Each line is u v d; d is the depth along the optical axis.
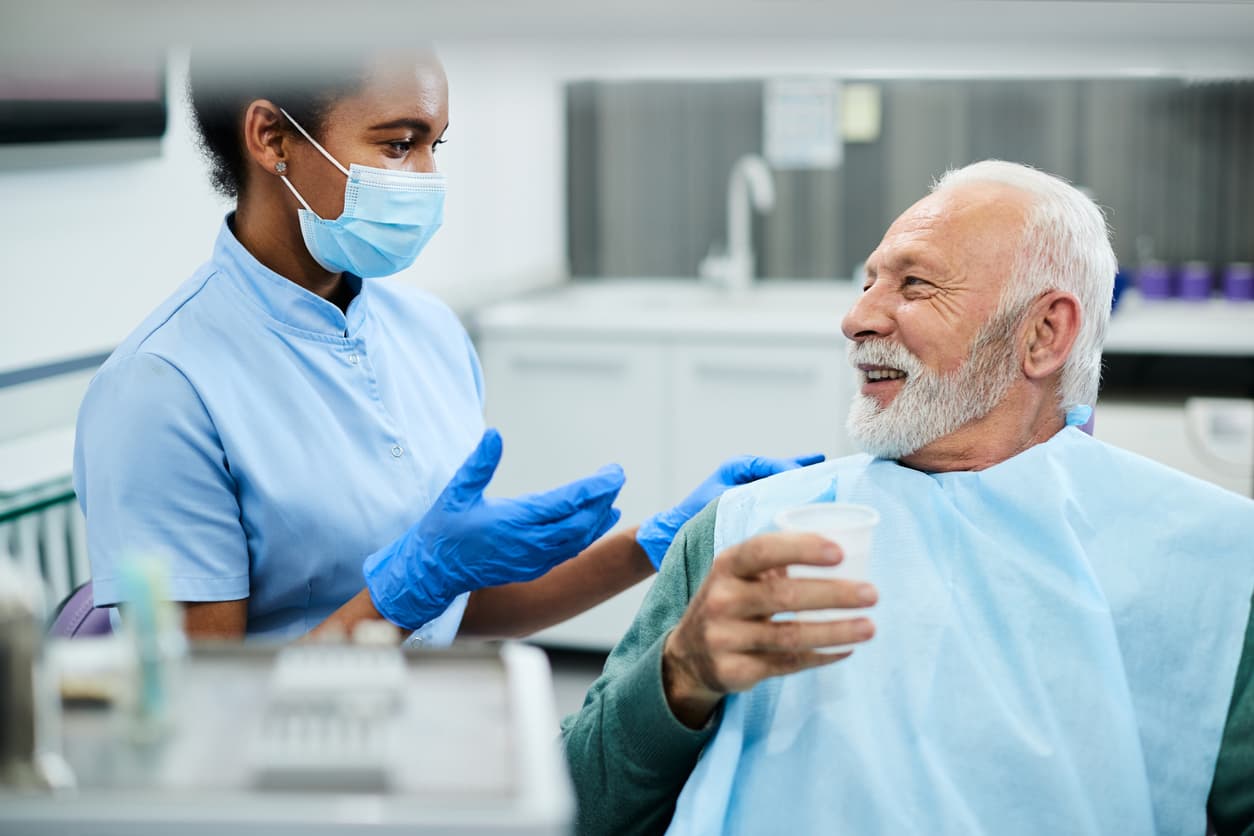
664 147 4.15
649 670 1.16
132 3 0.61
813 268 4.14
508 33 0.63
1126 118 3.88
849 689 1.22
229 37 0.64
